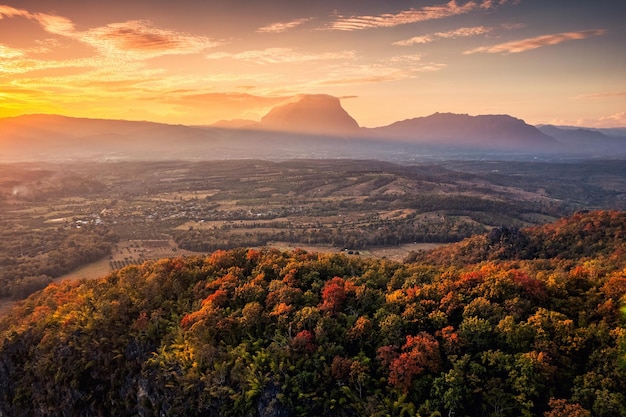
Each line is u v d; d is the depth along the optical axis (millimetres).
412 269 116250
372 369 76312
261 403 73938
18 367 99250
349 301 93625
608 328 73500
